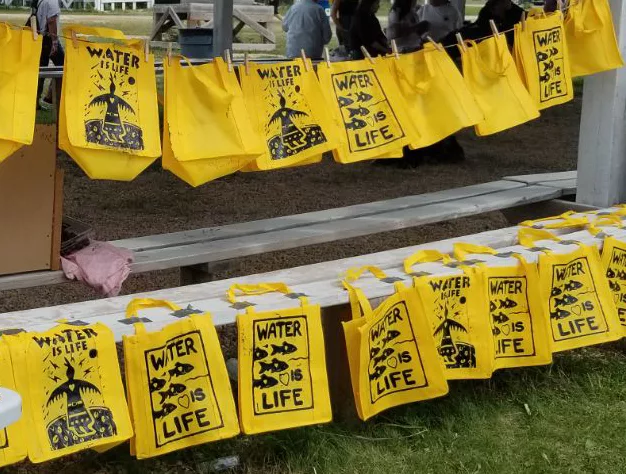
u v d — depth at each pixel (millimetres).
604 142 5695
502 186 6363
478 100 4469
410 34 9070
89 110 3383
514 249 4320
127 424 3119
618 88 5609
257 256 6457
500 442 3900
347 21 9812
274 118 3918
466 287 3918
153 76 3549
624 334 4434
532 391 4375
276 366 3459
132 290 5727
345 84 4094
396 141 4176
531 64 4727
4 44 3225
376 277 3916
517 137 11422
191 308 3406
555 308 4215
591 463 3754
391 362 3736
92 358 3078
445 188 8570
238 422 3443
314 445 3775
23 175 4109
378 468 3664
